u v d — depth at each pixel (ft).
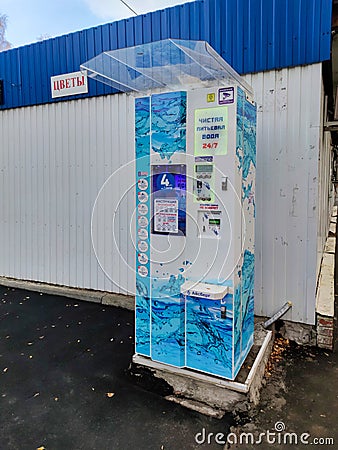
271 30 10.28
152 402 7.82
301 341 10.65
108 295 14.28
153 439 6.68
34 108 15.49
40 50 14.80
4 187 16.90
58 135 14.99
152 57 7.73
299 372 9.02
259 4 10.34
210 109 7.29
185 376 7.98
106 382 8.62
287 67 10.22
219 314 7.51
